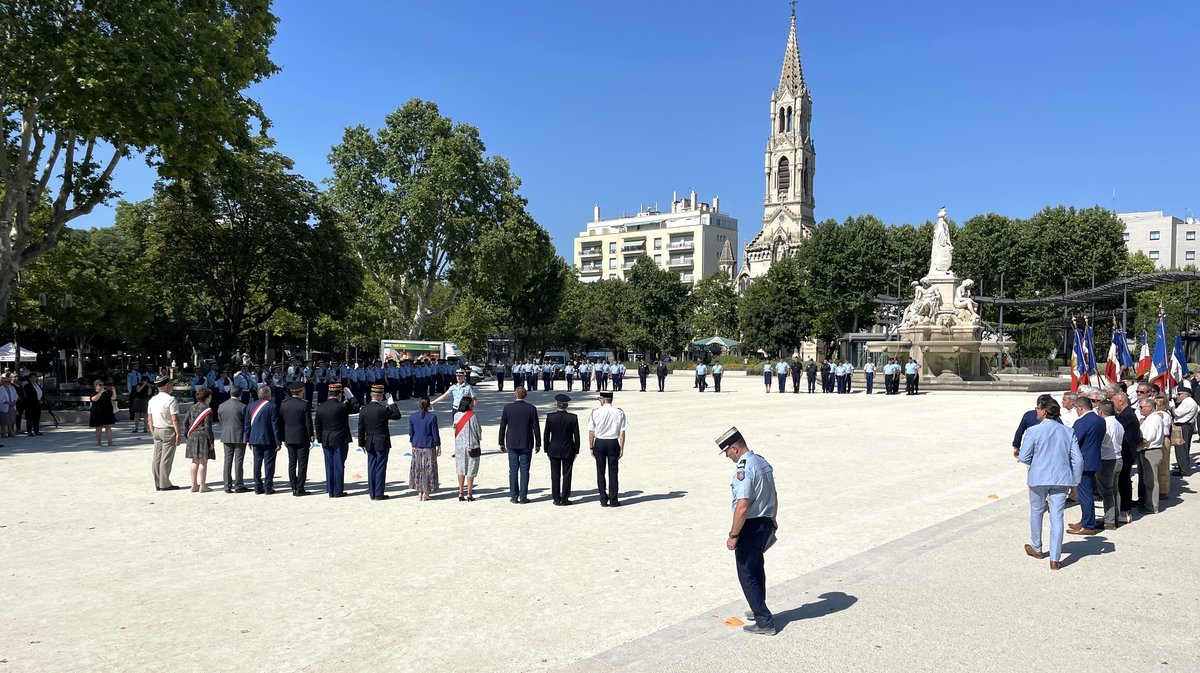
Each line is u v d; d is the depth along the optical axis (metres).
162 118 21.61
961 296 43.84
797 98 120.94
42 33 20.73
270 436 13.18
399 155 57.56
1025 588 7.86
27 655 6.20
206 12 24.55
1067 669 5.89
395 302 64.31
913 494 12.77
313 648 6.34
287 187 40.25
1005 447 18.41
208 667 5.96
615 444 11.91
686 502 12.19
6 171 23.73
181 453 18.02
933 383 41.62
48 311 41.81
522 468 12.25
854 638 6.50
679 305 94.62
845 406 31.11
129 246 57.41
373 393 12.80
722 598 7.60
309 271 40.47
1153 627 6.77
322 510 11.82
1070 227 64.75
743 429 22.47
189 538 10.04
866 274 70.56
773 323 79.06
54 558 9.07
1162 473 12.90
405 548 9.52
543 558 9.03
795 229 119.12
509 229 58.12
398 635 6.62
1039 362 56.78
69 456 17.59
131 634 6.66
